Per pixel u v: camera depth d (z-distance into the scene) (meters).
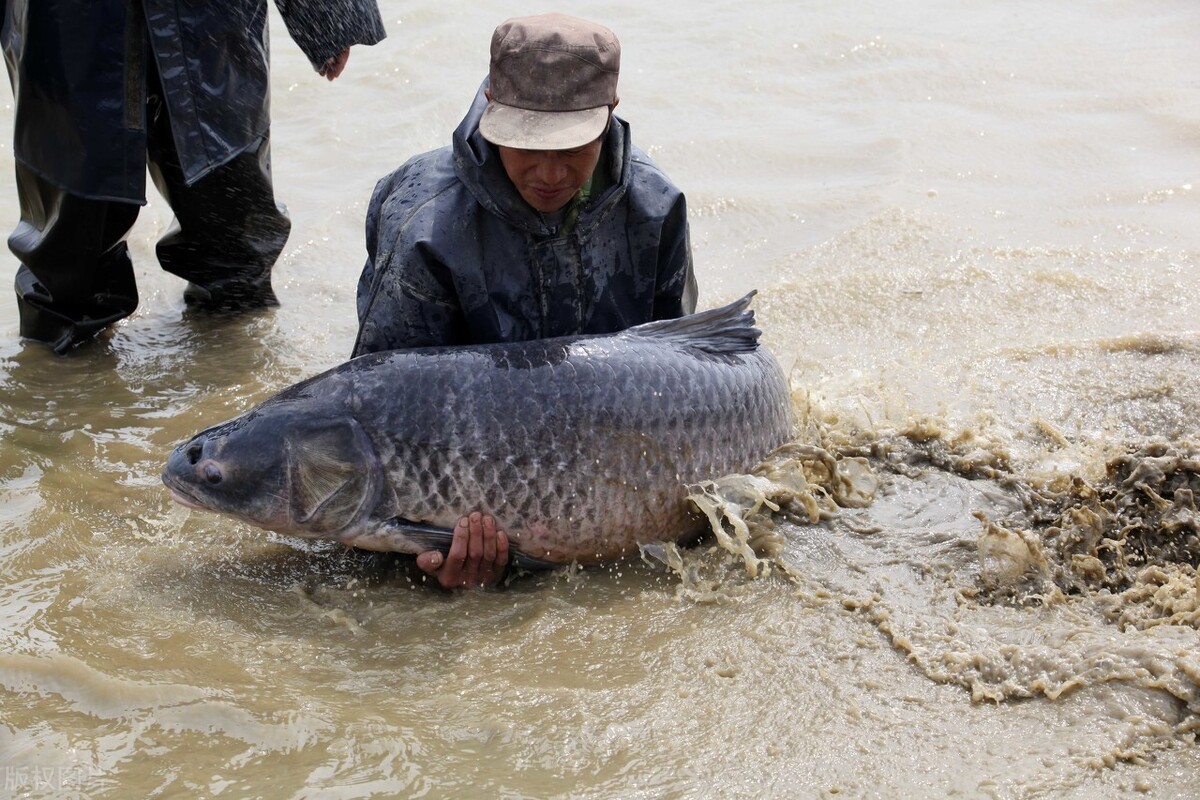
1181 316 5.21
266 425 3.52
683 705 3.05
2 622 3.39
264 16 4.91
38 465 4.29
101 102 4.61
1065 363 4.89
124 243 5.21
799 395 4.53
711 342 3.88
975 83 7.96
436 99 7.66
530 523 3.55
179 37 4.66
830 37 8.66
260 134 5.01
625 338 3.73
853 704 3.03
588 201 3.79
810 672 3.17
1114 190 6.47
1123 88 7.76
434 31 8.65
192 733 2.95
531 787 2.77
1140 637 3.17
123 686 3.08
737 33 8.84
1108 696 2.97
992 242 5.97
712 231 6.27
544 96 3.40
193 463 3.56
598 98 3.46
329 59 5.05
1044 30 8.88
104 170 4.68
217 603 3.54
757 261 5.96
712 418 3.73
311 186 6.73
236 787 2.77
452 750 2.90
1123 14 9.17
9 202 6.38
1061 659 3.09
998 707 3.00
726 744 2.90
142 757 2.87
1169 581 3.42
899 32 8.79
